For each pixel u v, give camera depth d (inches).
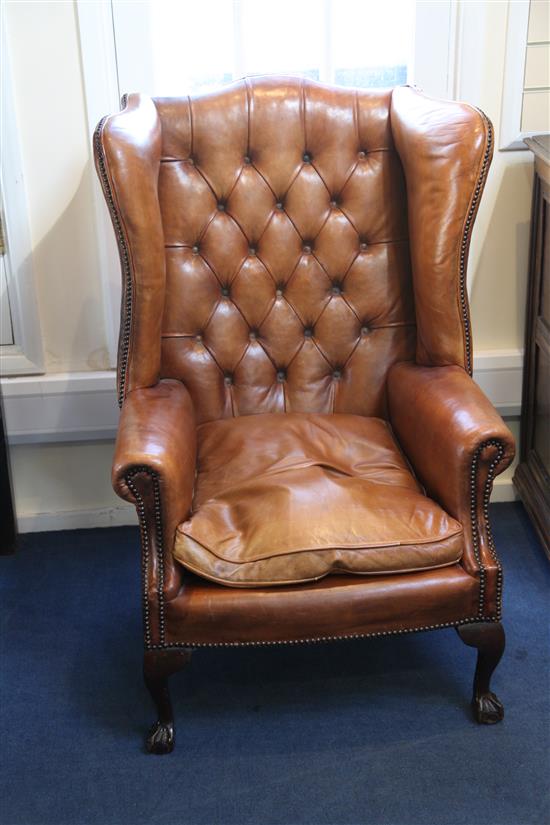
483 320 94.9
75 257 89.0
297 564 61.2
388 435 75.6
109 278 89.4
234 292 78.2
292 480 66.9
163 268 70.5
